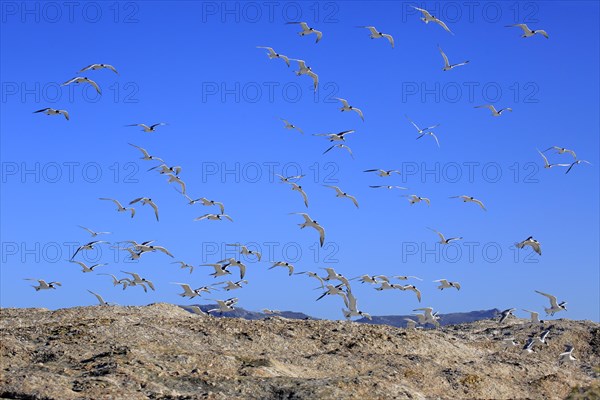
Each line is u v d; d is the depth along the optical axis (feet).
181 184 165.58
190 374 115.24
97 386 107.14
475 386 127.65
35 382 107.04
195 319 148.66
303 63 158.61
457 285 156.35
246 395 110.22
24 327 139.95
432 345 147.43
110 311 156.35
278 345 138.21
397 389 115.44
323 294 152.87
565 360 141.59
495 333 171.73
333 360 132.05
